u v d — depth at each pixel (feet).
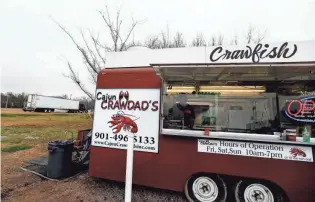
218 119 12.32
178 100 12.86
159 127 12.83
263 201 11.07
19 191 13.56
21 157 22.95
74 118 94.43
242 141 11.20
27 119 82.07
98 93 14.74
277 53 11.46
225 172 11.35
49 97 149.59
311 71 10.32
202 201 12.06
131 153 10.45
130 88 13.83
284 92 11.43
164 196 12.99
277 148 10.66
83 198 12.57
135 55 14.38
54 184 14.70
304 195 10.11
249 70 10.73
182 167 12.17
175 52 13.52
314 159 10.14
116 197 12.73
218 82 12.51
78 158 19.24
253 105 11.88
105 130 14.21
